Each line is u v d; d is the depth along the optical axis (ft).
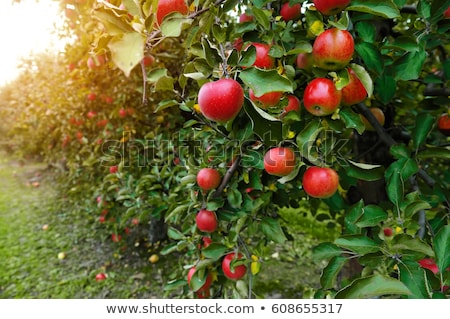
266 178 5.42
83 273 12.93
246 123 4.30
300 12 4.18
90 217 16.56
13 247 14.83
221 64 3.22
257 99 3.34
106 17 2.68
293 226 16.61
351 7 3.15
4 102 32.99
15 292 11.53
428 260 3.92
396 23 6.58
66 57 11.51
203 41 3.12
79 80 11.48
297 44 3.57
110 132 11.75
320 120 3.72
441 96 5.00
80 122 13.75
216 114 2.94
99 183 13.52
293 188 5.66
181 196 7.44
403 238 3.52
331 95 3.39
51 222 17.69
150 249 14.75
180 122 10.37
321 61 3.39
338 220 7.27
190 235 6.10
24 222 17.66
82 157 15.15
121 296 11.42
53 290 11.73
